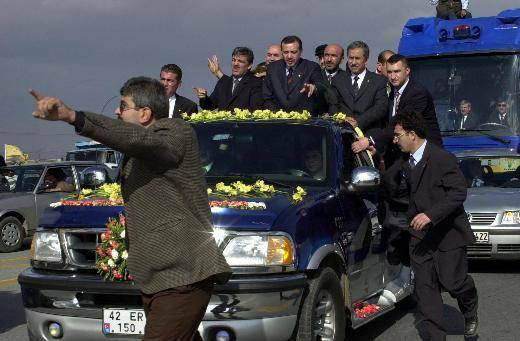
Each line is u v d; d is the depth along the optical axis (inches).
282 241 448.8
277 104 750.5
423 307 525.7
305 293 465.4
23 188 1321.4
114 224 446.0
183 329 348.8
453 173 515.5
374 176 527.2
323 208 498.6
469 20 1195.3
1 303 775.7
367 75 747.4
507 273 920.9
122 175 355.3
